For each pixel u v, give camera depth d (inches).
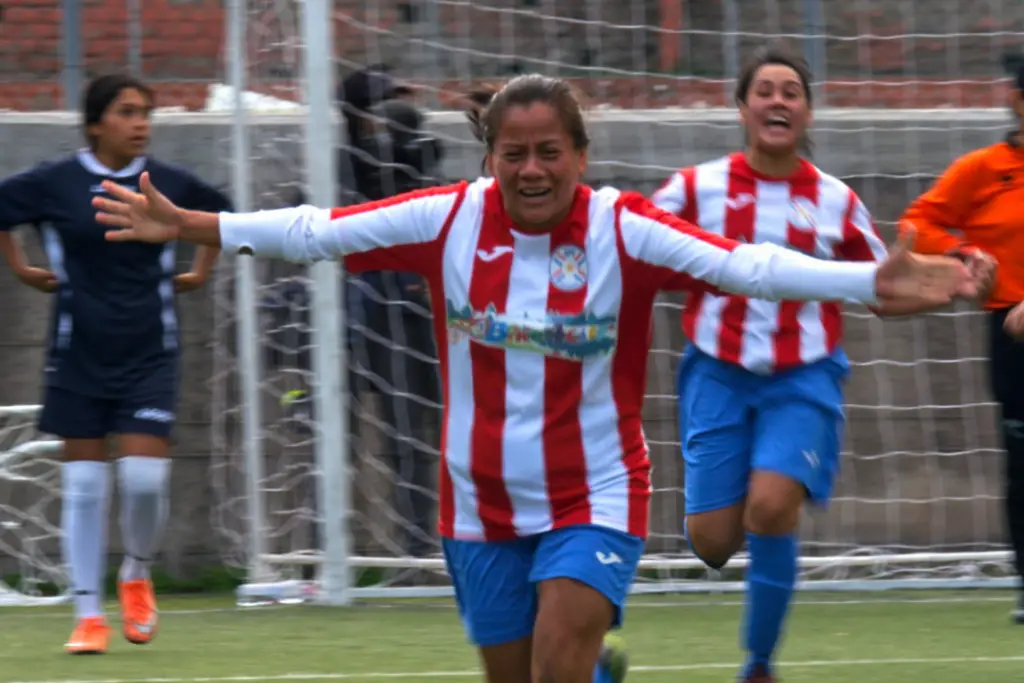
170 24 1069.8
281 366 983.6
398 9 1036.5
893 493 1030.4
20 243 998.4
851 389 1028.5
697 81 1050.7
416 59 1037.2
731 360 625.9
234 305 1005.2
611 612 434.6
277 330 973.2
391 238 436.8
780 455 606.9
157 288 734.5
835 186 646.5
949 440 1034.1
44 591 1001.5
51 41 1051.9
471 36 1042.7
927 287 397.7
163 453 739.4
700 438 641.0
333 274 905.5
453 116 1013.8
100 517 751.1
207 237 428.1
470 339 436.8
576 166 425.4
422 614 889.5
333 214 437.4
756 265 410.6
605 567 426.9
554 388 431.5
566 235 428.5
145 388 732.0
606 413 434.9
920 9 1077.8
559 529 433.7
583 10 1052.5
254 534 943.0
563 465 433.4
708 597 970.7
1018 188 768.3
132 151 723.4
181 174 740.0
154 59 1064.8
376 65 973.8
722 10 1060.5
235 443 1005.2
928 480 1032.8
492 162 437.7
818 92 1062.4
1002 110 1044.5
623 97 1045.2
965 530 1034.1
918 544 1032.8
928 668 711.7
